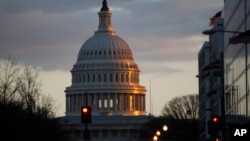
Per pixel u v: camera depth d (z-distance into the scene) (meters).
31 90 195.38
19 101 177.38
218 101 197.50
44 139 185.38
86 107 118.31
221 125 131.12
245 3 129.50
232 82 145.25
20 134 156.25
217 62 185.88
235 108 140.88
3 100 158.50
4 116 150.38
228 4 153.00
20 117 161.25
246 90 128.88
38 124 180.62
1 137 148.50
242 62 133.25
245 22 129.62
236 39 118.50
